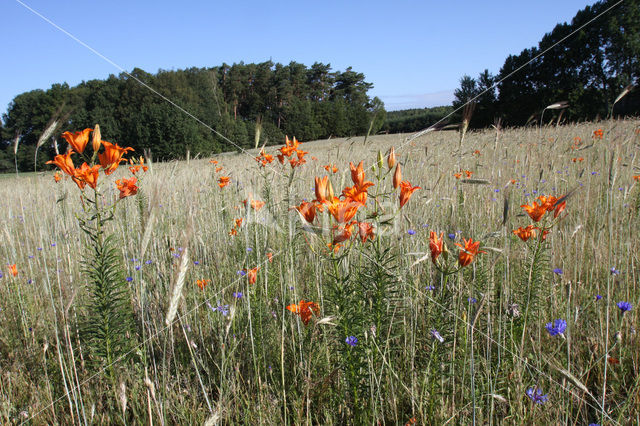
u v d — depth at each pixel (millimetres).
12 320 3424
